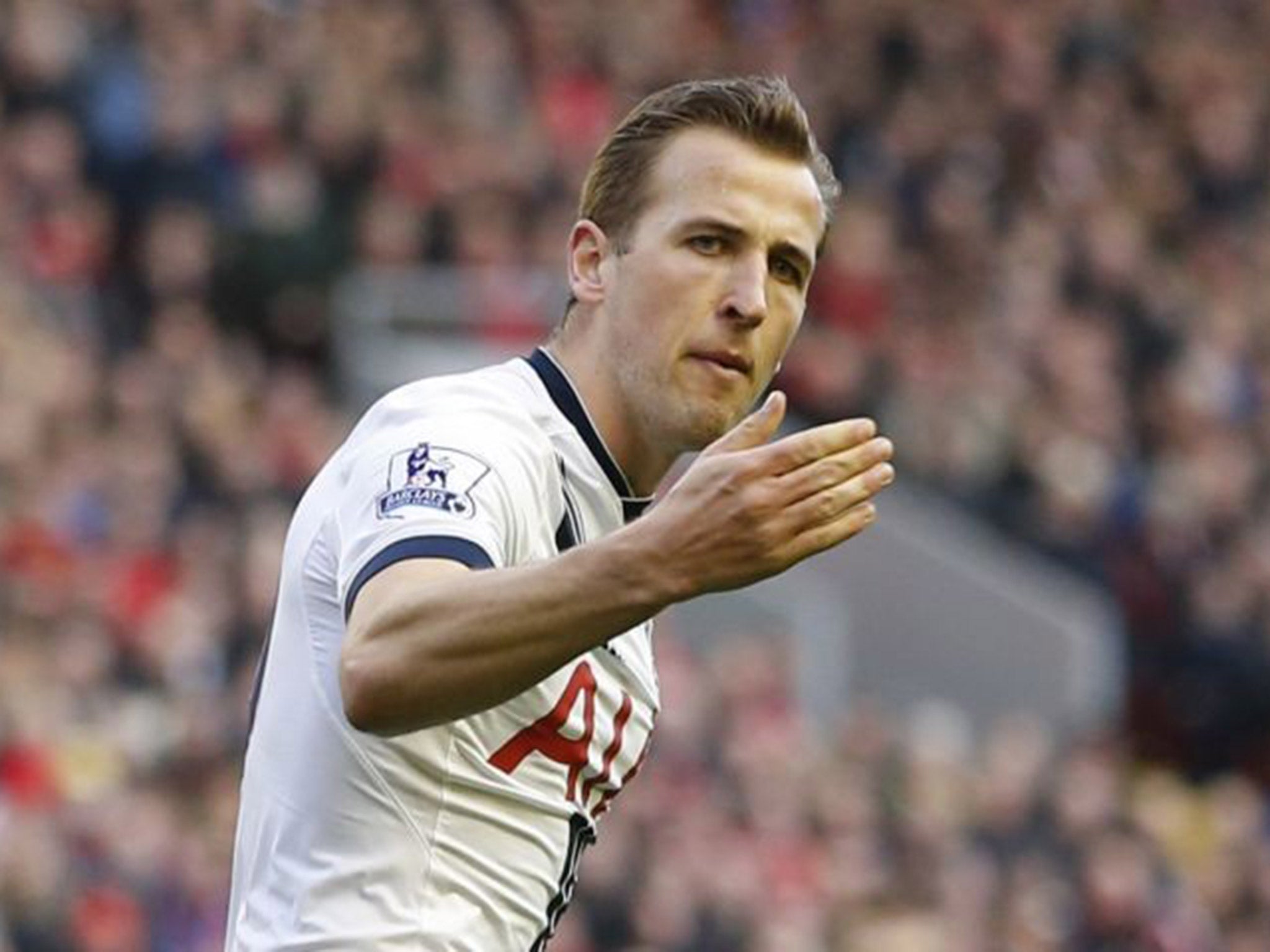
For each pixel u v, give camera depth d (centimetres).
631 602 425
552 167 2230
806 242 500
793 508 425
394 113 2158
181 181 1994
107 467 1658
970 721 2197
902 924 1605
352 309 2062
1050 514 2261
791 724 1827
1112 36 2773
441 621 427
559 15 2439
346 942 480
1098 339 2419
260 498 1711
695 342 491
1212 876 1927
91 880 1291
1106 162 2662
